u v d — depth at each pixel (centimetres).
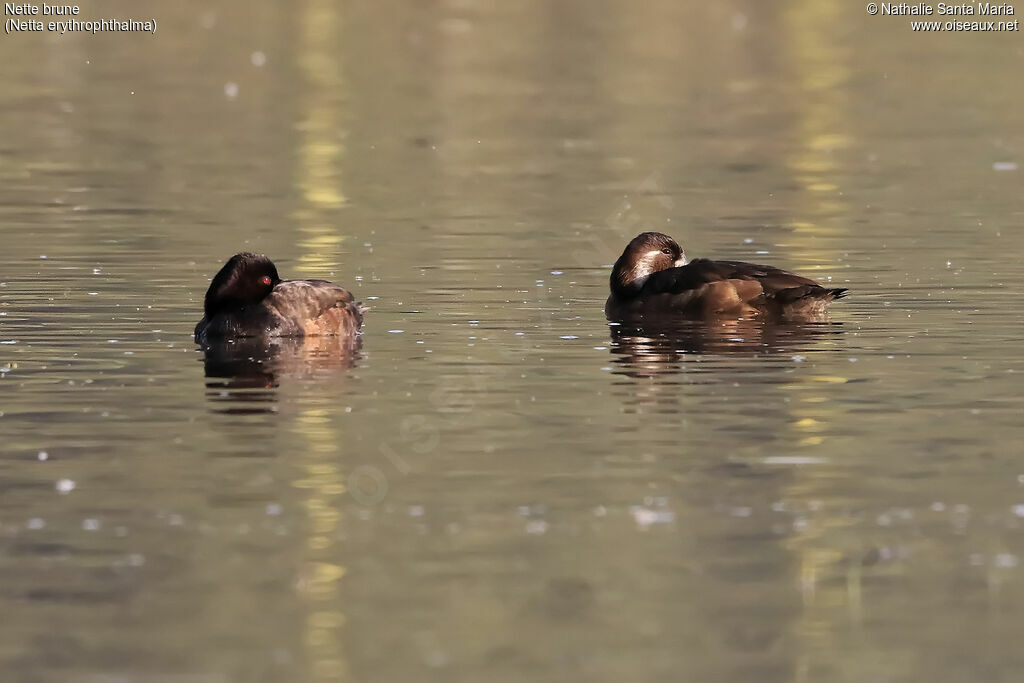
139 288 2062
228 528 1162
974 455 1330
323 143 3431
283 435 1402
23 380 1595
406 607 1028
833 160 3241
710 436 1392
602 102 4028
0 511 1195
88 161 3198
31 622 1002
